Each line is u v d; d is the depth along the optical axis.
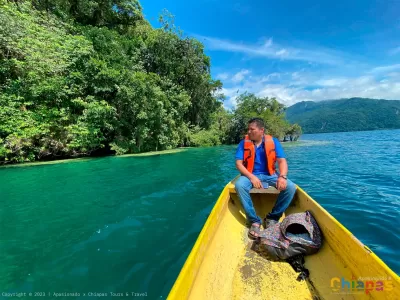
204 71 24.41
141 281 2.40
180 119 21.06
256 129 3.15
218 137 27.20
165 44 19.28
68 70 12.29
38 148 11.09
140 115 14.27
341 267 1.94
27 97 10.91
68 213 4.30
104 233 3.49
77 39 12.80
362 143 24.22
